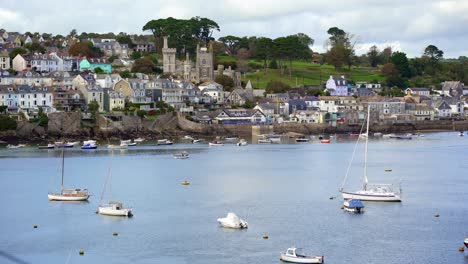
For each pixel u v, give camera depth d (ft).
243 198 583.99
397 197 564.71
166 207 548.72
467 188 629.51
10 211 539.29
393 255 416.67
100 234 469.16
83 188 635.25
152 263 407.44
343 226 483.10
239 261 408.05
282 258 407.23
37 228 487.61
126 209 521.65
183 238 456.04
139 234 467.93
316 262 401.70
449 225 484.74
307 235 460.55
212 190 621.31
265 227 481.87
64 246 443.32
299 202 565.12
